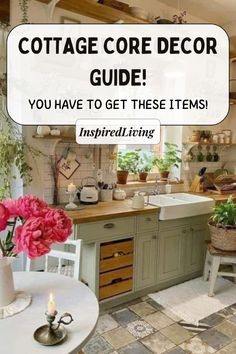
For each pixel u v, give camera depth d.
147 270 2.71
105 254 2.44
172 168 3.70
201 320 2.37
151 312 2.48
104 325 2.29
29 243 1.05
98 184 2.97
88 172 2.94
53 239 1.10
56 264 2.54
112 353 1.98
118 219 2.48
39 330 1.10
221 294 2.78
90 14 2.69
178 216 2.80
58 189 2.74
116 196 3.02
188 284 2.96
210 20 3.64
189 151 3.69
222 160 4.10
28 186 2.54
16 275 1.57
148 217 2.65
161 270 2.81
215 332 2.23
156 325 2.30
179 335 2.19
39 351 1.01
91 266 2.43
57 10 2.59
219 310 2.51
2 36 2.42
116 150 3.10
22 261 2.54
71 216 2.30
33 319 1.17
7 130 2.51
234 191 3.62
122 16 2.70
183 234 2.93
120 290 2.56
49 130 2.54
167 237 2.81
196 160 3.81
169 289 2.86
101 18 2.77
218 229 2.70
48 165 2.67
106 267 2.46
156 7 3.19
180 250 2.93
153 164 3.54
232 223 2.68
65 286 1.46
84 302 1.32
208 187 3.72
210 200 3.08
